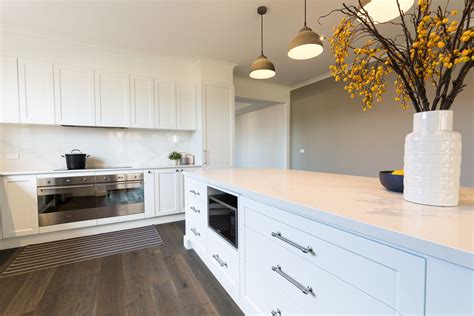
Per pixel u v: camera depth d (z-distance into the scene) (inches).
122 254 90.2
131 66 132.7
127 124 127.1
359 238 26.6
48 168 118.5
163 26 106.3
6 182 94.7
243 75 179.5
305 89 200.8
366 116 155.5
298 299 36.7
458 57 27.6
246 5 91.7
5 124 109.5
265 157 255.8
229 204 57.9
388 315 23.8
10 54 102.3
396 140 139.3
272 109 239.8
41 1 86.9
